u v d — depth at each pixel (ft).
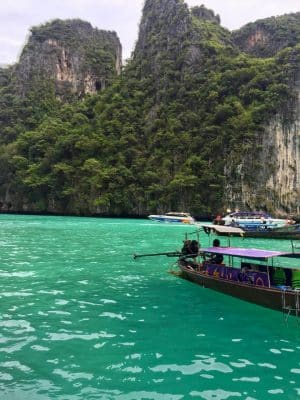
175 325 37.22
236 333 35.32
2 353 29.50
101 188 250.98
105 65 402.11
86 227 157.28
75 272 61.98
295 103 246.47
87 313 40.27
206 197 238.89
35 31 395.34
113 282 55.57
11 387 24.48
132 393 24.06
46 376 26.04
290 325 37.81
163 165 256.11
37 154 292.61
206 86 277.44
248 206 231.91
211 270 52.44
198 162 244.01
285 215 233.14
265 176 236.63
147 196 247.70
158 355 29.91
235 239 131.44
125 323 37.40
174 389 24.67
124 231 141.49
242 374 26.96
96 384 25.11
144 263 72.02
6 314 39.01
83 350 30.48
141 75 328.08
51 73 377.91
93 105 342.23
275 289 40.98
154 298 47.09
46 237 114.01
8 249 86.28
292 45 306.14
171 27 325.01
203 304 44.73
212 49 296.92
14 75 390.01
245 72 266.36
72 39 403.13
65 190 260.42
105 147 273.54
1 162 298.97
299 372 27.48
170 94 290.97
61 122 320.91
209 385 25.30
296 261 81.46
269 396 24.06
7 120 344.90
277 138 241.35
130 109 301.02
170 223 193.67
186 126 269.64
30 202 279.90
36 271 61.67
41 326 35.76
